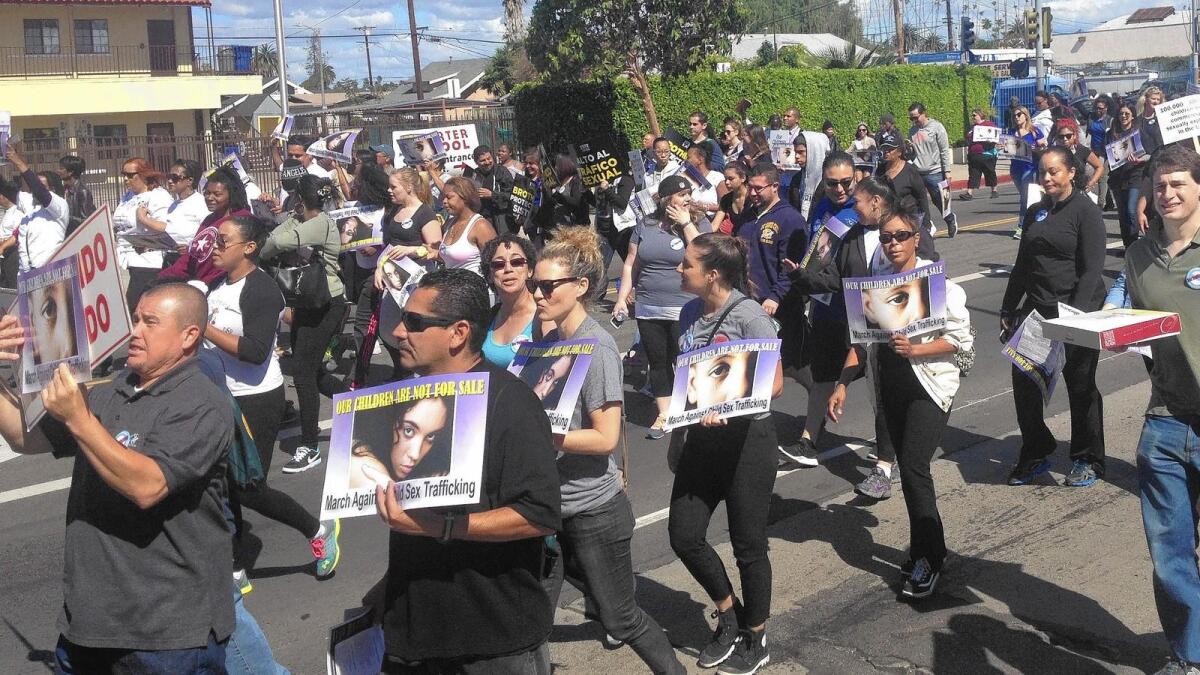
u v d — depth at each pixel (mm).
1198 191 3945
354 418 2936
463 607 2998
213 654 3328
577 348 3848
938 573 5129
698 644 4848
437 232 8164
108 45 39969
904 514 6316
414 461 2854
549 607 3131
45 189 10602
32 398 3158
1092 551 5637
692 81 27797
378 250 9008
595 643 4910
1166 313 3902
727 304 4531
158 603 3217
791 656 4715
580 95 27203
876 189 6207
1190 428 4047
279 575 5871
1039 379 5797
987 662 4590
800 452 7203
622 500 4066
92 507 3240
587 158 11586
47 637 5195
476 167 15773
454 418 2852
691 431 4477
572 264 4090
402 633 3047
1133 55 65562
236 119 41969
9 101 38344
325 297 7395
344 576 5848
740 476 4414
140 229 9758
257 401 5699
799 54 42125
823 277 6652
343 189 13008
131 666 3232
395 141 14688
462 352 3051
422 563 3006
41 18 38938
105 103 39531
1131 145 13477
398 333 3232
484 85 49438
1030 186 10859
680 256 7316
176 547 3246
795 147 12391
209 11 41250
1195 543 4133
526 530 2943
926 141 17516
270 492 5551
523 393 3023
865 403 8781
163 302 3316
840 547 5887
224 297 5684
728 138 17016
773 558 5777
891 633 4879
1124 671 4480
